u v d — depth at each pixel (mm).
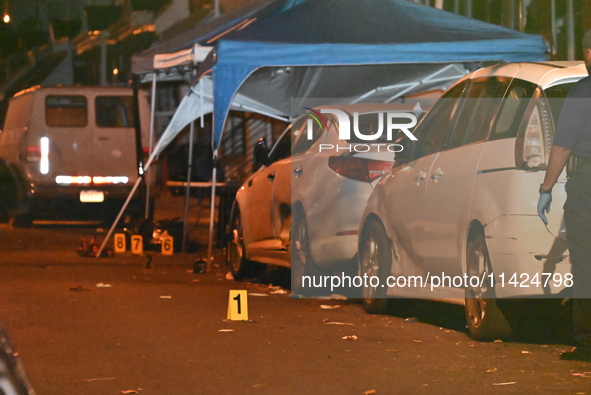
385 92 26484
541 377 10383
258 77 26016
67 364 11320
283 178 18625
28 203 35938
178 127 26062
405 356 11742
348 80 26156
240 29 21219
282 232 18828
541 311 12289
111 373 10820
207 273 23297
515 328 13008
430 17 21922
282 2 22484
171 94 60156
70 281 20797
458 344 12500
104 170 35750
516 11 32781
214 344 12695
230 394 9766
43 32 93062
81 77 88000
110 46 86188
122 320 14828
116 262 25844
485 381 10250
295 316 15367
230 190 28625
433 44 20516
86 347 12445
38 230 35438
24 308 16141
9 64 92438
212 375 10711
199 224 38781
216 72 20359
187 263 25859
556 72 11766
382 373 10758
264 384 10227
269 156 19922
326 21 21297
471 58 20625
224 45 20234
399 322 14609
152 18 83438
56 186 35594
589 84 10766
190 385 10195
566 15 29016
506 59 20828
